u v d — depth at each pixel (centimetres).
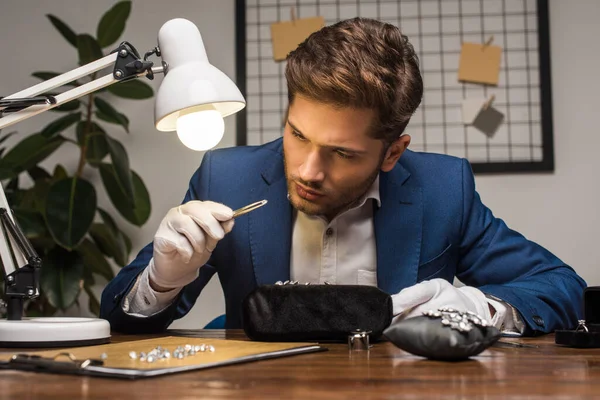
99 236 263
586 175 270
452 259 157
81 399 59
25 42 288
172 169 281
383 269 147
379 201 149
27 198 260
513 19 274
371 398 59
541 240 270
